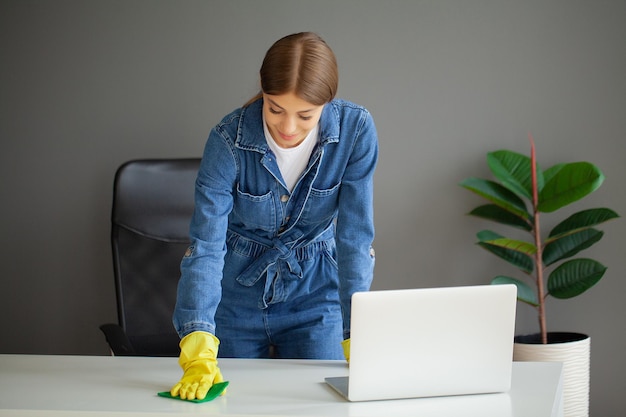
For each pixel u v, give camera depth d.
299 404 1.60
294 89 1.63
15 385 1.74
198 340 1.73
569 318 3.13
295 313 2.16
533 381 1.75
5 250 3.31
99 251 3.28
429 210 3.15
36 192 3.28
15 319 3.34
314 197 2.00
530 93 3.07
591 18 3.02
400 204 3.16
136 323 2.85
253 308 2.15
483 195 2.93
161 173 2.91
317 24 3.12
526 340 3.05
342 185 2.00
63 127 3.25
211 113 3.19
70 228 3.28
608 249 3.09
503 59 3.07
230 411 1.55
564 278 2.92
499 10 3.06
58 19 3.21
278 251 2.07
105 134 3.23
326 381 1.74
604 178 3.01
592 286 2.93
